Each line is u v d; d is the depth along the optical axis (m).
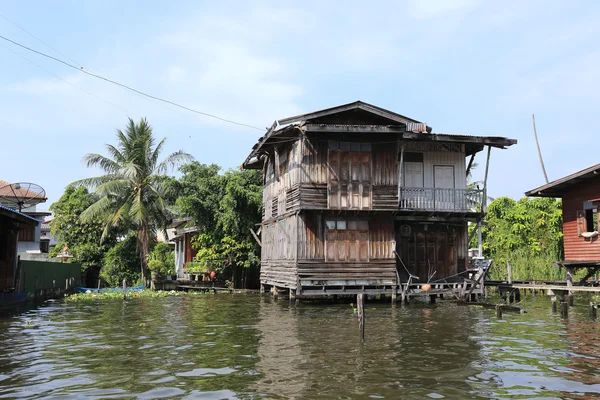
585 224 21.30
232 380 8.56
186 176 33.34
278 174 23.31
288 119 20.02
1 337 13.03
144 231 32.06
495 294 25.73
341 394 7.77
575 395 7.72
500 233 34.94
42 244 41.00
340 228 21.39
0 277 20.34
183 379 8.64
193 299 25.56
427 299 22.59
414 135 21.38
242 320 16.33
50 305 22.31
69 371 9.22
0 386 8.22
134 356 10.52
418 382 8.44
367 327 14.35
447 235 23.27
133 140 32.53
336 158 21.22
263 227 28.83
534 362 9.85
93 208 31.02
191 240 36.53
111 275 35.03
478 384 8.31
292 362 9.89
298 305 21.12
